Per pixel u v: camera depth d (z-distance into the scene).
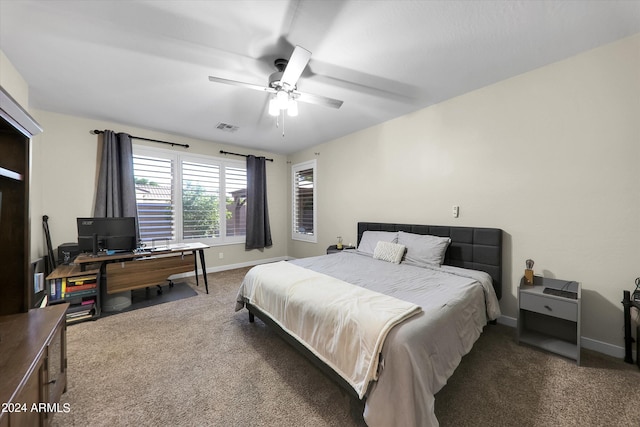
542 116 2.31
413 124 3.32
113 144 3.62
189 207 4.45
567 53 2.10
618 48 1.95
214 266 4.77
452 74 2.41
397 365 1.20
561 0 1.54
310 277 2.19
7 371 0.93
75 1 1.53
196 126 3.83
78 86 2.60
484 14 1.66
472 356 2.02
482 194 2.71
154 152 4.07
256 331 2.45
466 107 2.80
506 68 2.32
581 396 1.57
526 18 1.69
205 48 2.00
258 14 1.66
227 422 1.40
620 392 1.60
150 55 2.09
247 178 5.10
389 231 3.54
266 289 2.21
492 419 1.40
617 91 1.96
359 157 4.07
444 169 3.01
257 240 5.22
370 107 3.16
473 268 2.71
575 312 1.91
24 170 1.41
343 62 2.19
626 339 1.90
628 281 1.96
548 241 2.31
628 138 1.93
